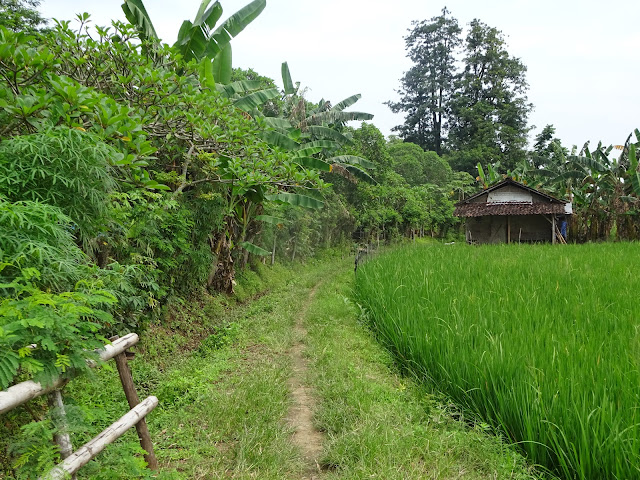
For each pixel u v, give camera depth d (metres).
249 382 4.79
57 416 2.26
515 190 24.20
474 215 23.75
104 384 4.45
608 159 24.53
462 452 3.49
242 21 8.82
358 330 7.30
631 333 4.59
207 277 10.10
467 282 7.79
